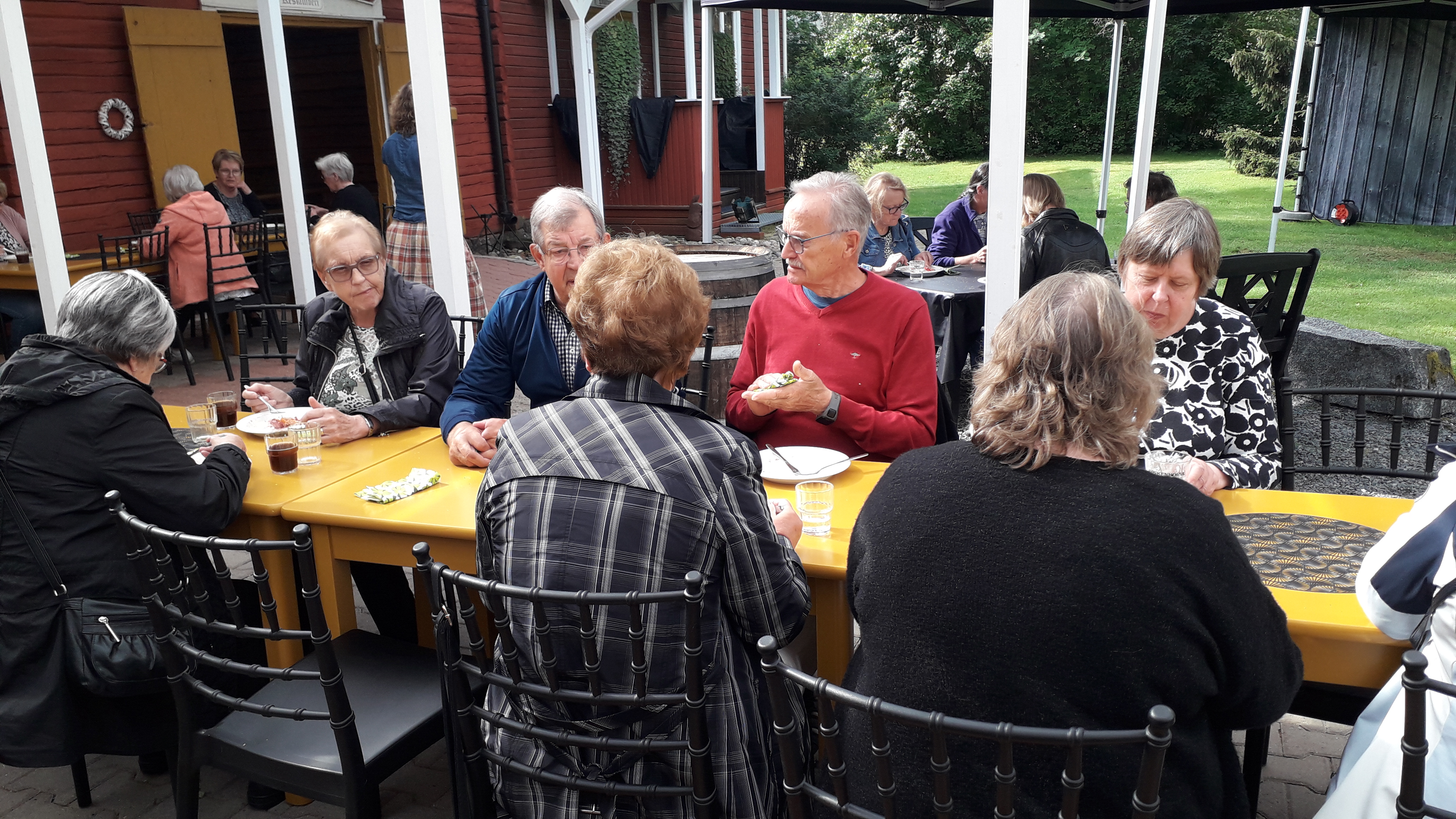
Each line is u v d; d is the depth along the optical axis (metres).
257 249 6.98
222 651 2.29
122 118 7.66
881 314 2.65
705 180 10.41
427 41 4.21
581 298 1.68
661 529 1.56
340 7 9.47
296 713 1.79
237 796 2.48
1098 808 1.24
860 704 1.22
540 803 1.69
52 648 2.10
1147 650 1.19
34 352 2.17
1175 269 2.20
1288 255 3.82
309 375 3.15
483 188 10.78
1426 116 12.51
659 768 1.65
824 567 1.90
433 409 2.99
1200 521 1.23
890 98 26.48
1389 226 12.95
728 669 1.69
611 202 12.51
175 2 7.97
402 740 1.91
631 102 11.91
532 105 11.76
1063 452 1.31
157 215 7.63
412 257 6.30
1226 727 1.35
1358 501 2.12
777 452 2.48
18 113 4.79
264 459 2.65
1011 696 1.23
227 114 8.35
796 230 2.60
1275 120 23.08
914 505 1.33
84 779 2.43
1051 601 1.21
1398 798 1.16
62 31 7.20
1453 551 1.41
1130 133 25.16
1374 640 1.57
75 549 2.11
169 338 2.30
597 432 1.62
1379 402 5.06
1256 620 1.25
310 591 1.67
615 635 1.58
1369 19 12.83
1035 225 4.86
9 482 2.08
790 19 20.94
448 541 2.20
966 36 25.67
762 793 1.69
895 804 1.28
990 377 1.38
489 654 2.56
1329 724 2.69
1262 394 2.32
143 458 2.12
